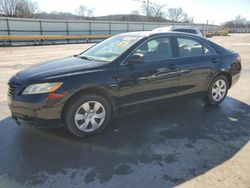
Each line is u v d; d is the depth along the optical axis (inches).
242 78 321.4
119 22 1437.0
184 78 179.9
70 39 1130.7
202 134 154.3
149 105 169.0
